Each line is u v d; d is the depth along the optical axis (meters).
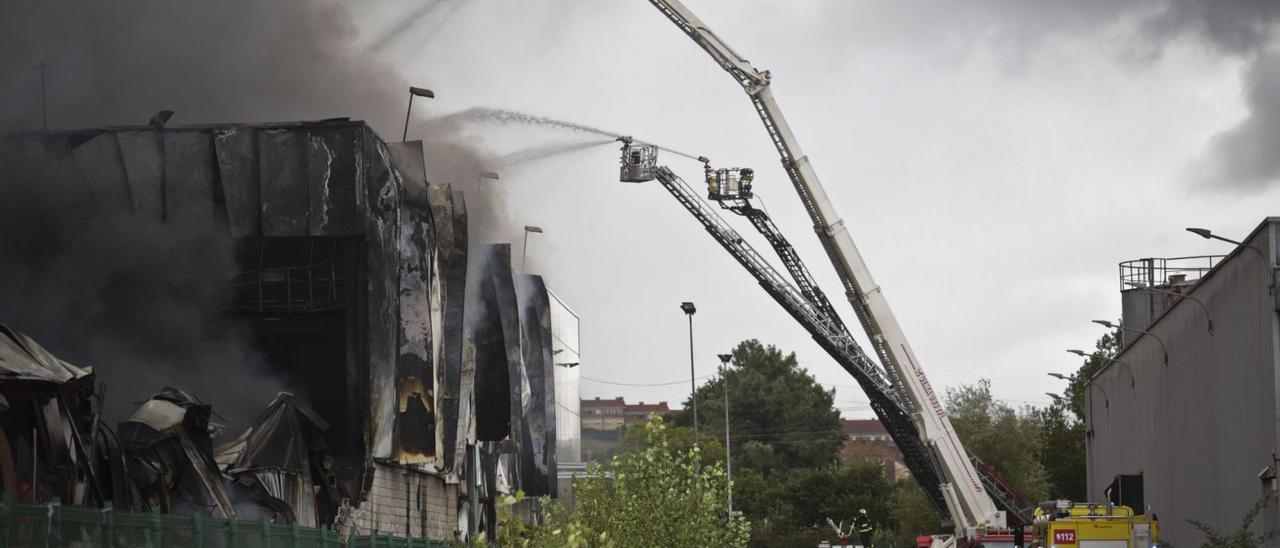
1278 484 39.06
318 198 40.72
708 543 36.19
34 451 25.56
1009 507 63.41
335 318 41.19
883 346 57.38
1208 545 37.88
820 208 56.72
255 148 40.97
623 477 35.66
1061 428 119.56
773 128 56.62
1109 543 38.03
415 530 45.16
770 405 141.62
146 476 29.66
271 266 41.41
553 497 65.56
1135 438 64.94
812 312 63.97
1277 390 39.38
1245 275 42.84
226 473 35.12
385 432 41.72
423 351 43.44
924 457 65.31
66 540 19.16
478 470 56.50
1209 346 48.12
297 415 37.72
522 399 65.00
